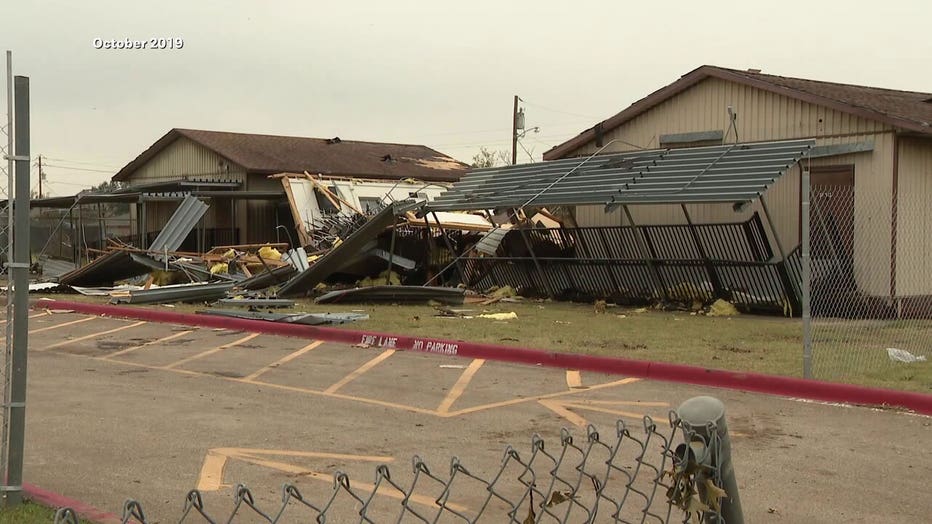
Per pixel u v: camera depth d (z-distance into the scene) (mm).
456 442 7570
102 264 24281
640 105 22266
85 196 31922
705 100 21062
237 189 33406
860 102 18625
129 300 19266
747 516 5652
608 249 21016
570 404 9109
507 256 22844
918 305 17484
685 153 19328
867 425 8078
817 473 6582
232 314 16438
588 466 6816
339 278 24391
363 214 26906
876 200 17531
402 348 13156
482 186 22750
